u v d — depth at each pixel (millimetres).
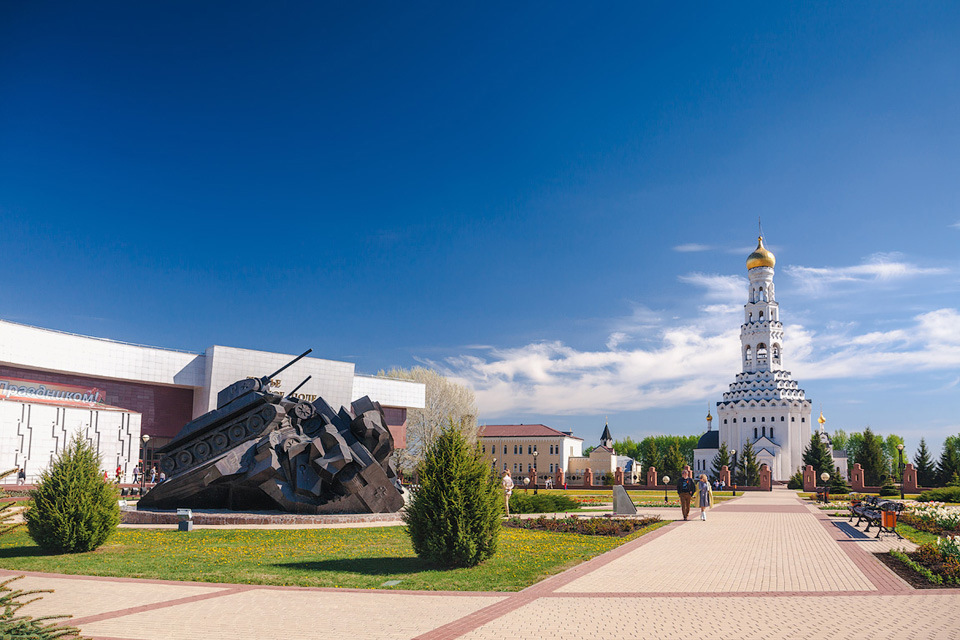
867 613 9820
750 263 143750
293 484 25109
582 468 130500
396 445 86812
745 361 142125
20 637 7266
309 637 8539
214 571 13508
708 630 8852
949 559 14148
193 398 69438
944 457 95688
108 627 9031
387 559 15141
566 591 11484
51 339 56812
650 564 14602
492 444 132375
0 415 48625
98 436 55531
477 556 14102
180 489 26062
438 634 8648
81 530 16359
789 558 15602
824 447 110125
